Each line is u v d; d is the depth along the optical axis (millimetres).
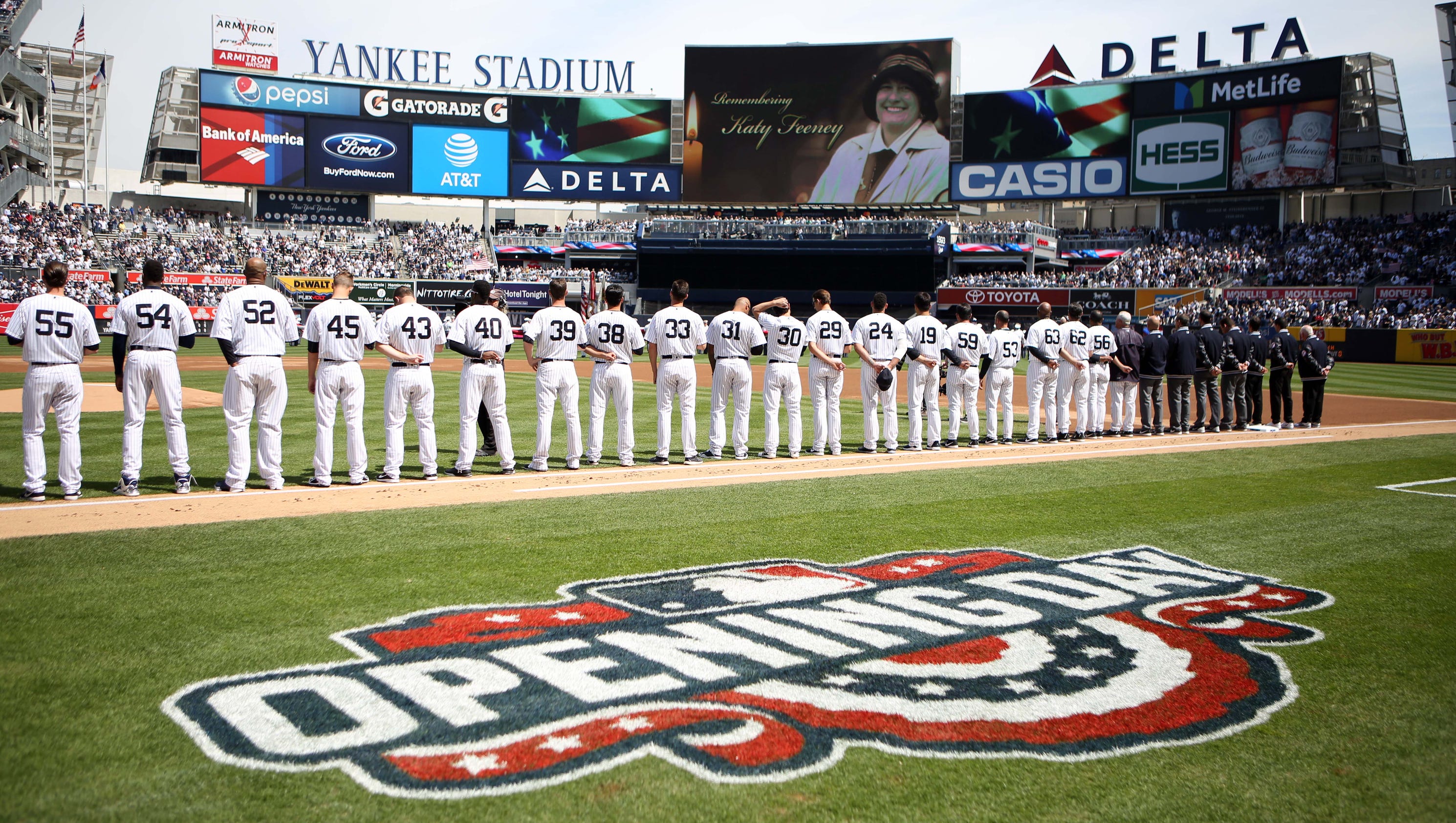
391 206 65625
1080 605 5668
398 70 55719
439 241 58656
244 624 5016
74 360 8094
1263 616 5516
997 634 5137
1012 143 51938
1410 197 50156
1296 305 43875
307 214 55938
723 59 53812
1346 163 46438
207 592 5562
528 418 15742
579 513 7957
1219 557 6848
